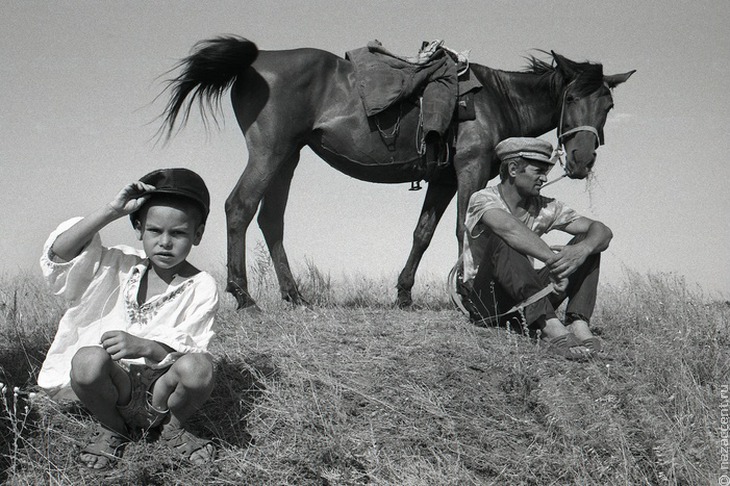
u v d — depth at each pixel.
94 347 2.95
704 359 4.42
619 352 4.62
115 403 3.08
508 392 4.02
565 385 4.06
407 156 6.18
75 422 3.39
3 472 3.08
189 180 3.10
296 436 3.45
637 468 3.44
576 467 3.41
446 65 6.12
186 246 3.12
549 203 4.93
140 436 3.26
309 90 6.05
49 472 2.99
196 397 3.05
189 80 6.02
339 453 3.34
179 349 2.97
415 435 3.58
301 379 3.88
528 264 4.58
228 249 5.84
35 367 3.91
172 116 6.09
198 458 3.20
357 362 4.23
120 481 3.03
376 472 3.31
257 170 5.93
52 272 3.08
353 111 6.08
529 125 6.50
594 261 4.70
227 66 5.97
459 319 5.20
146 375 3.13
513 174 4.76
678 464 3.39
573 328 4.70
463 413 3.81
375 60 6.14
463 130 6.15
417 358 4.32
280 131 5.95
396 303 6.47
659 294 5.47
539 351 4.42
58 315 4.93
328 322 5.10
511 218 4.59
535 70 6.66
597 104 6.07
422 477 3.30
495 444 3.61
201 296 3.15
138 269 3.23
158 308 3.15
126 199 3.03
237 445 3.38
